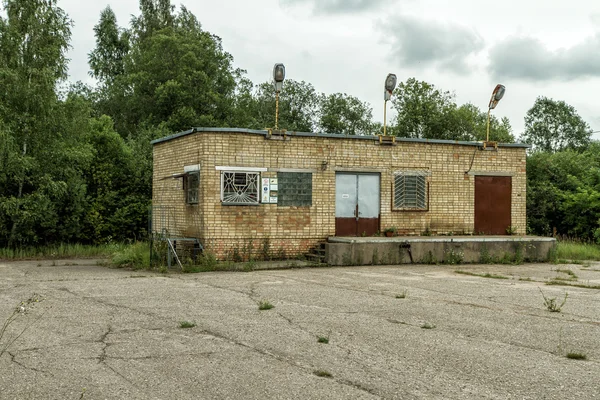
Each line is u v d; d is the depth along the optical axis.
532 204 33.03
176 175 20.56
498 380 6.64
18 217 24.03
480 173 23.00
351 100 57.00
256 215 19.97
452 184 22.66
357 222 21.44
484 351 7.90
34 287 13.91
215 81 47.47
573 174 36.38
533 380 6.65
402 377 6.72
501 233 23.27
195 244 19.58
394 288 13.89
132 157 28.73
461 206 22.77
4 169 23.28
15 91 23.72
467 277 16.28
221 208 19.52
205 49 47.28
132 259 19.97
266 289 13.63
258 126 47.19
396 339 8.55
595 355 7.78
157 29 52.12
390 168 21.86
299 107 56.16
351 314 10.47
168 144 22.06
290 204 20.44
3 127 22.77
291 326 9.41
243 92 52.00
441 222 22.48
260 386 6.38
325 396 6.07
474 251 20.58
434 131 44.69
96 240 26.77
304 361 7.36
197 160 19.80
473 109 54.44
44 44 25.14
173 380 6.57
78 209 26.02
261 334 8.82
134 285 14.34
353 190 21.42
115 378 6.63
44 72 24.06
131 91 49.88
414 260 20.00
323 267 18.89
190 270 17.47
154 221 23.03
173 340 8.43
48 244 25.59
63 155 24.89
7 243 24.84
